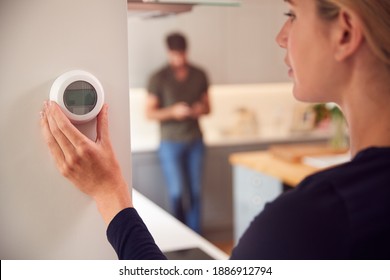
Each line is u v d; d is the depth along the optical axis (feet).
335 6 2.00
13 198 2.55
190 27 14.55
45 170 2.57
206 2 3.91
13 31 2.46
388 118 2.06
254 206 11.11
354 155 2.17
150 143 14.67
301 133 15.75
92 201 2.64
